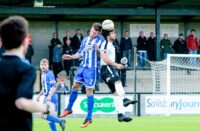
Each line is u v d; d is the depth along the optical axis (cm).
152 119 3591
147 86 5284
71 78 4203
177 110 4147
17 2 5375
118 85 2453
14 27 782
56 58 5100
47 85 2256
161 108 4138
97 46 2405
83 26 5984
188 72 4597
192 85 4597
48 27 5922
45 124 3092
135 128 2816
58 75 5447
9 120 778
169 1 5134
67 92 4206
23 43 802
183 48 5550
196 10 5338
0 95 784
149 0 5488
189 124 3123
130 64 5700
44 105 796
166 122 3291
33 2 5416
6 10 5006
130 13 5244
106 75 2458
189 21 6166
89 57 2445
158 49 5250
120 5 5759
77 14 5178
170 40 6147
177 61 4681
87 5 5416
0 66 794
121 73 4600
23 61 805
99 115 3972
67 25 5962
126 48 5322
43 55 5916
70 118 3775
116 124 3092
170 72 4566
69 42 5178
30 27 5891
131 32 6069
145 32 6081
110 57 2470
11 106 783
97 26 2408
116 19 6041
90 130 2677
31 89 785
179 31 6169
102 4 5703
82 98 3938
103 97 3981
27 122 785
